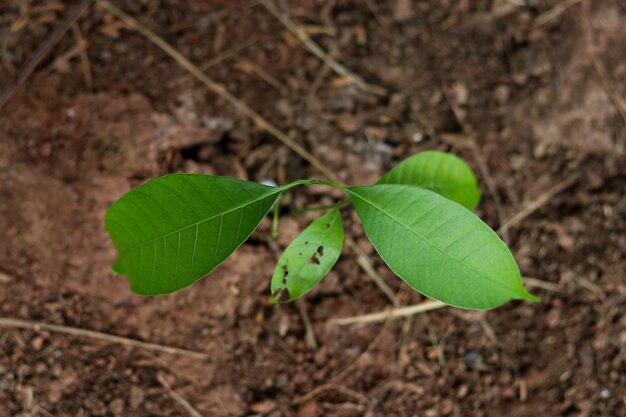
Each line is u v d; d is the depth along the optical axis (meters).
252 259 0.56
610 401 0.58
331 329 0.57
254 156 0.59
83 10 0.59
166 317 0.55
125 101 0.57
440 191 0.48
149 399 0.55
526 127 0.62
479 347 0.58
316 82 0.61
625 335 0.59
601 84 0.64
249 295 0.56
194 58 0.59
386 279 0.58
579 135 0.63
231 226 0.40
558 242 0.60
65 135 0.56
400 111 0.61
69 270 0.55
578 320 0.59
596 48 0.65
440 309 0.58
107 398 0.54
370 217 0.42
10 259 0.55
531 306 0.59
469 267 0.40
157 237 0.40
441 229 0.40
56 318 0.55
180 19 0.60
